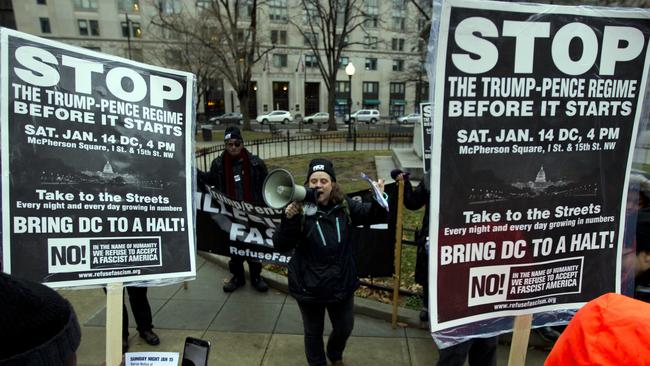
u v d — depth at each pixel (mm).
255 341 3443
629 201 1959
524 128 1786
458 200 1793
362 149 17172
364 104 56906
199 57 26016
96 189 2084
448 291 1852
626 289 2033
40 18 45031
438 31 1654
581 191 1894
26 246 1933
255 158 4098
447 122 1726
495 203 1826
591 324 1070
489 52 1694
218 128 33188
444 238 1811
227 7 25688
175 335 3535
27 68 1896
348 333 2789
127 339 3373
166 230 2266
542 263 1926
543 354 3191
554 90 1771
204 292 4336
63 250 2008
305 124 40469
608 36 1763
